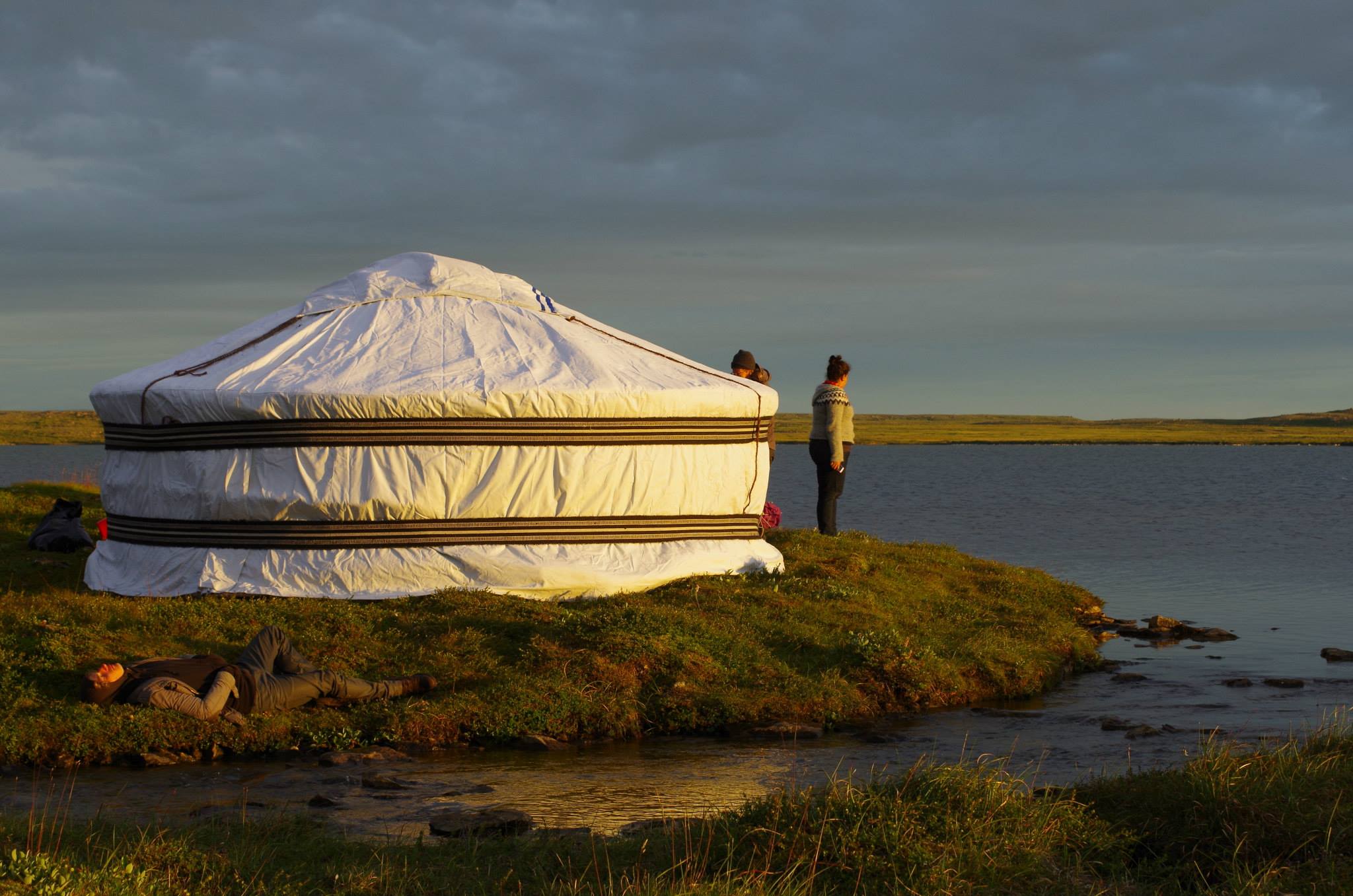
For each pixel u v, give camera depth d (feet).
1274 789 20.29
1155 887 17.98
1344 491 192.44
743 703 30.78
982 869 17.97
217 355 40.14
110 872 16.49
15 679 27.86
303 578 36.24
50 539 45.29
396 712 28.45
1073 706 33.58
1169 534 105.81
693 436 40.16
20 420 601.21
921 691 33.30
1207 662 40.60
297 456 36.50
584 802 23.63
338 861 18.53
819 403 50.49
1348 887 17.02
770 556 42.78
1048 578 51.80
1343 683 36.81
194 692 27.22
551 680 30.37
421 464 36.81
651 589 38.93
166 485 37.73
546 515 38.11
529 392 37.27
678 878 17.62
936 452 498.28
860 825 18.67
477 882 17.60
